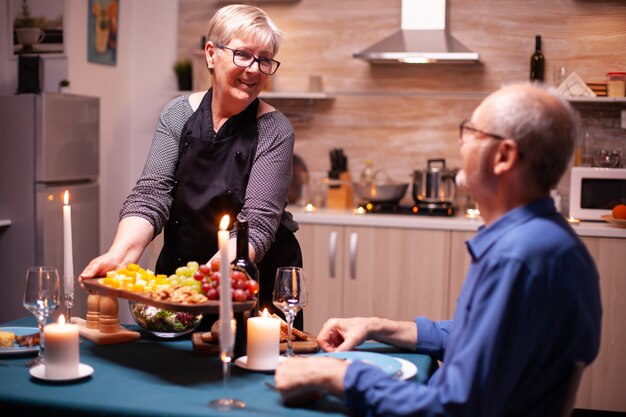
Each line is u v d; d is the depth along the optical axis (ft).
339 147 15.05
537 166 4.66
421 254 12.93
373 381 4.64
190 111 7.52
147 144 15.87
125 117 15.69
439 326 6.23
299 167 15.19
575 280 4.53
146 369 5.57
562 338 4.61
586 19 13.93
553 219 4.71
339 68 14.96
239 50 6.95
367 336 6.14
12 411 4.87
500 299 4.42
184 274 5.71
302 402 4.88
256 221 7.00
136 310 6.38
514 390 4.66
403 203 14.85
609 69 13.91
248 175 7.35
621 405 12.28
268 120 7.42
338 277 13.29
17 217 12.37
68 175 12.83
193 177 7.37
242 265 5.75
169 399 4.89
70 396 4.90
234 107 7.23
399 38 13.85
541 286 4.44
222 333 4.70
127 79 15.71
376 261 13.12
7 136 12.35
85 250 13.35
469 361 4.41
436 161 13.71
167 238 7.70
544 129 4.61
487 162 4.74
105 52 14.87
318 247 13.34
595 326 4.74
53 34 13.74
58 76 13.79
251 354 5.57
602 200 12.85
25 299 5.74
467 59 13.30
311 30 15.01
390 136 14.84
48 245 12.41
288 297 5.66
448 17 14.39
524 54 14.20
